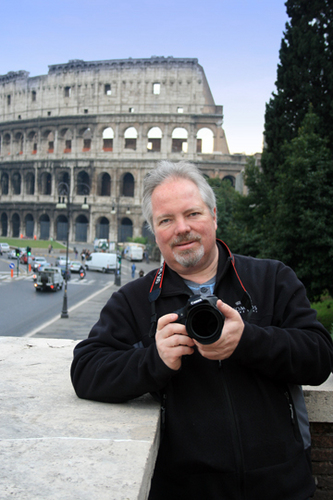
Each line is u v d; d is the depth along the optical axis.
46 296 42.88
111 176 96.94
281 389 2.83
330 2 28.11
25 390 3.05
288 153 24.56
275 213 23.41
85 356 2.90
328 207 21.48
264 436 2.63
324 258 21.52
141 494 1.89
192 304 2.29
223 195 63.00
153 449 2.29
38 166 102.38
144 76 96.81
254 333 2.53
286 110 28.88
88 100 99.56
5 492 1.77
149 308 3.08
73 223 100.12
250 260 3.24
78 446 2.19
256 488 2.55
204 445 2.62
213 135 94.38
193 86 95.75
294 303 2.97
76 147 99.00
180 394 2.77
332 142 26.53
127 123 96.19
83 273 58.88
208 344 2.29
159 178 3.07
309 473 2.75
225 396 2.70
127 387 2.66
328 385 3.77
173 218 2.95
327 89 27.41
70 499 1.75
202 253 2.95
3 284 49.09
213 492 2.58
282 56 29.75
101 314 3.19
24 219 105.25
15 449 2.13
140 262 80.62
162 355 2.54
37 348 4.36
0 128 108.69
